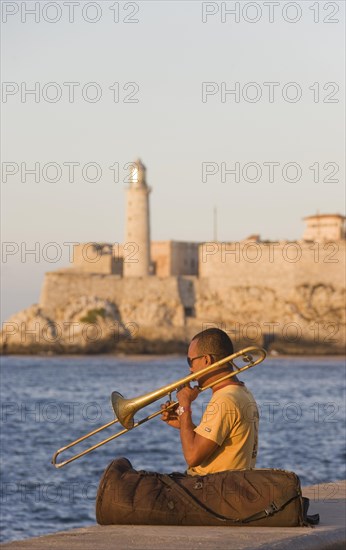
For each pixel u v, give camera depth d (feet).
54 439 278.67
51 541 37.63
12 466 205.57
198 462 43.80
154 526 42.11
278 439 264.52
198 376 44.39
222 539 37.86
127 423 44.42
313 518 44.06
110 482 43.09
